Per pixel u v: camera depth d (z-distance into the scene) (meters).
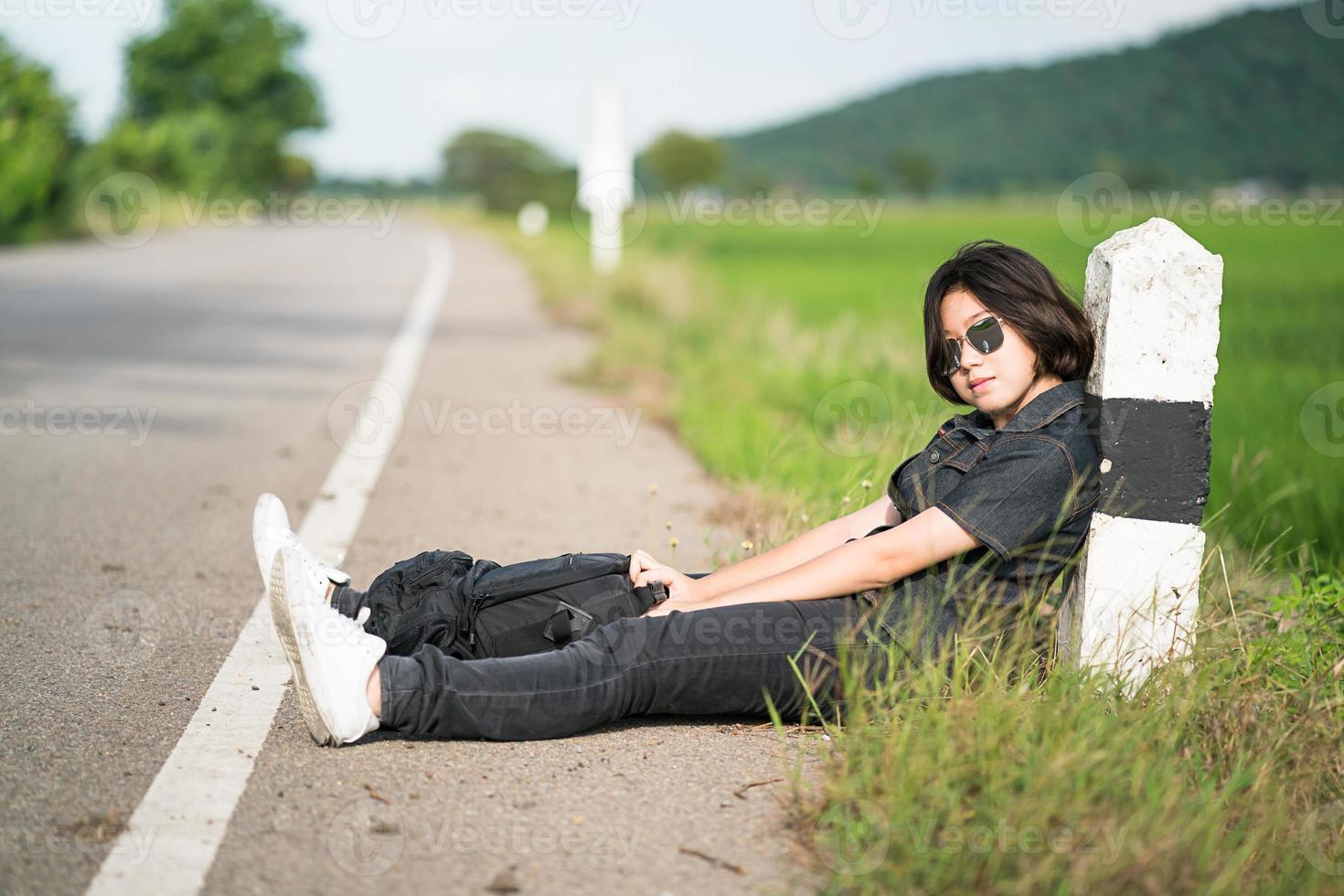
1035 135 177.25
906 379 7.64
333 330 12.00
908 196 139.88
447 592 2.66
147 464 5.87
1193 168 107.75
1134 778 2.15
